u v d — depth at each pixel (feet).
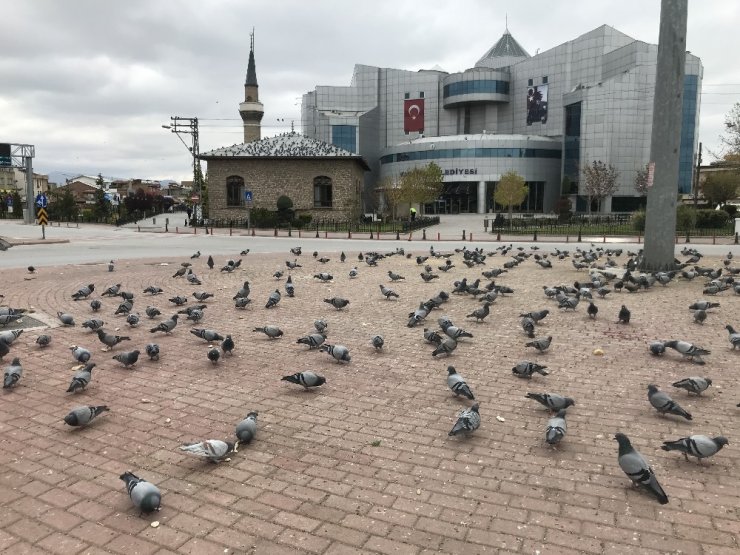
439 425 19.62
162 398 22.31
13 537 13.06
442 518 13.85
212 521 13.73
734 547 12.62
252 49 249.75
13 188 339.98
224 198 171.42
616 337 31.83
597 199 234.79
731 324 34.78
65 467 16.51
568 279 55.62
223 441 17.58
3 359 27.68
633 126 236.43
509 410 20.98
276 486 15.42
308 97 334.24
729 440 18.20
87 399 22.20
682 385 21.61
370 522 13.67
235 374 25.43
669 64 51.90
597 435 18.71
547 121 285.64
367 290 49.60
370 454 17.39
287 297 45.91
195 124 202.49
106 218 216.33
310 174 169.99
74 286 50.72
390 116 322.34
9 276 57.00
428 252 89.20
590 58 268.82
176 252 88.84
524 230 147.95
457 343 30.68
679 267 54.80
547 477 15.89
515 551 12.53
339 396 22.54
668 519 13.74
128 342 31.17
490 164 257.75
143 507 13.71
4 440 18.38
